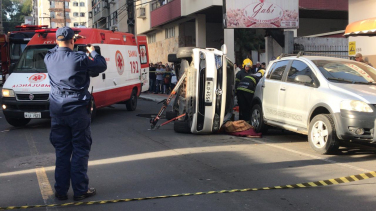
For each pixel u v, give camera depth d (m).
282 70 8.95
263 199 4.85
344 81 7.57
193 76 9.05
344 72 7.86
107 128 10.66
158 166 6.52
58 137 4.79
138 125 11.18
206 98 9.07
